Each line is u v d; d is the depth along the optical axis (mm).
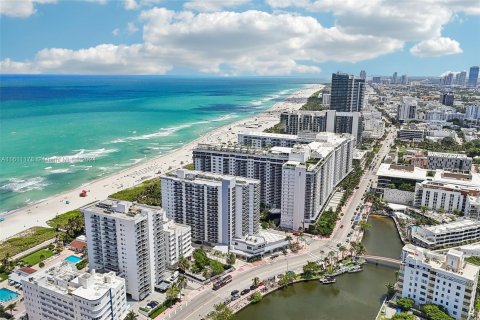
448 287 199750
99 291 175500
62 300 176875
